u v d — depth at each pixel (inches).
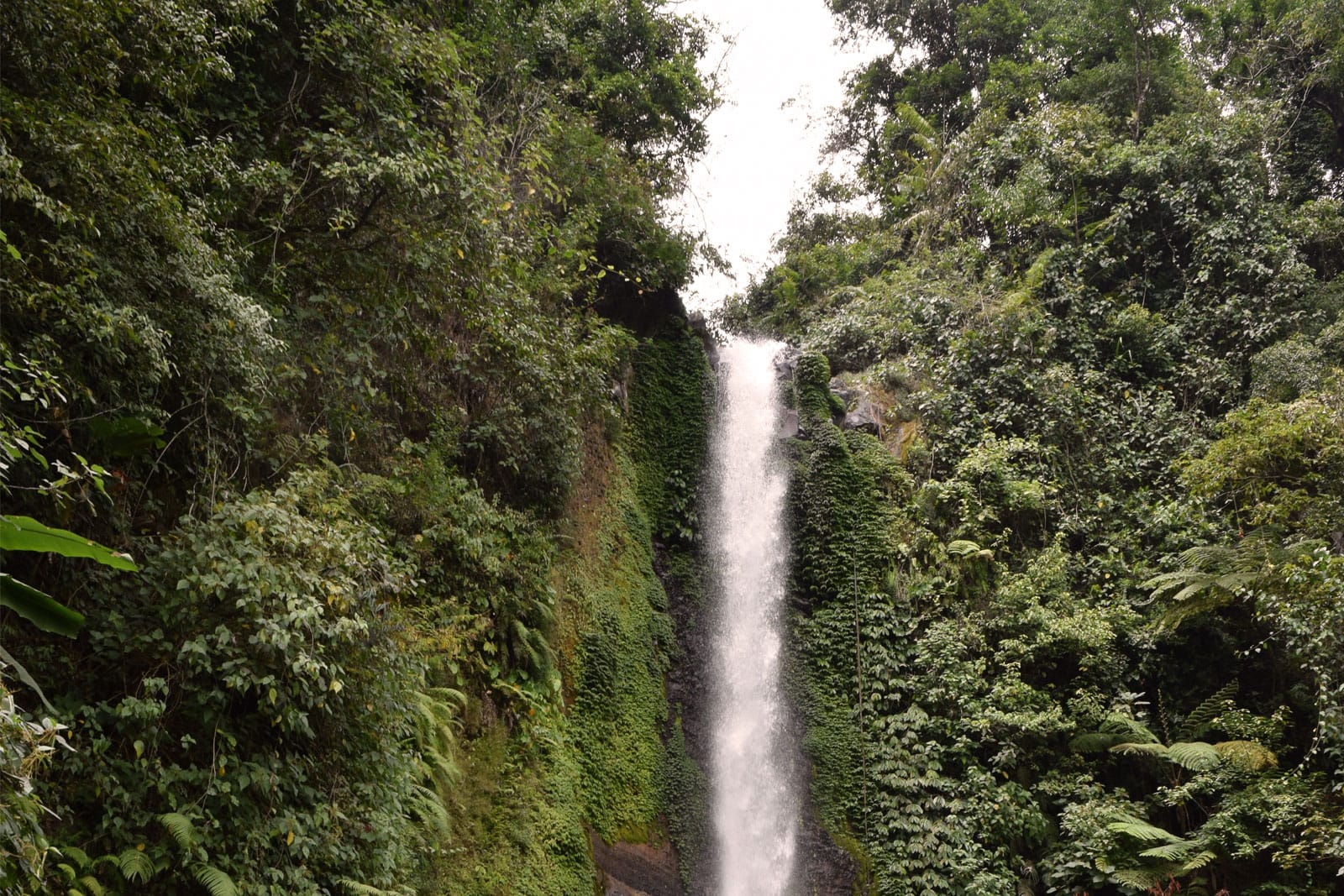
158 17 246.8
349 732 257.4
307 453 305.4
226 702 229.3
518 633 404.2
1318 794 411.5
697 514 605.9
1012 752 478.0
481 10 513.0
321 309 342.0
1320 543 452.4
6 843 153.6
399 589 271.9
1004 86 884.6
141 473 251.4
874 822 481.1
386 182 320.2
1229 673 518.9
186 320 248.4
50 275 225.8
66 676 213.3
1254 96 821.2
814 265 936.3
